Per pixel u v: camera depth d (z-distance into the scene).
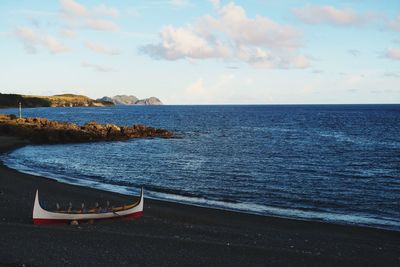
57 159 51.38
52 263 15.04
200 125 121.75
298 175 39.59
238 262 15.93
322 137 81.69
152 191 32.25
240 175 39.56
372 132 93.12
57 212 20.75
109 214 21.89
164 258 16.05
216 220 22.92
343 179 37.59
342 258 16.83
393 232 21.20
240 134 88.69
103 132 77.25
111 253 16.38
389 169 43.47
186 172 41.47
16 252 16.05
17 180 33.69
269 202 28.70
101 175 40.00
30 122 90.19
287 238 19.70
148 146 65.88
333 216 25.03
